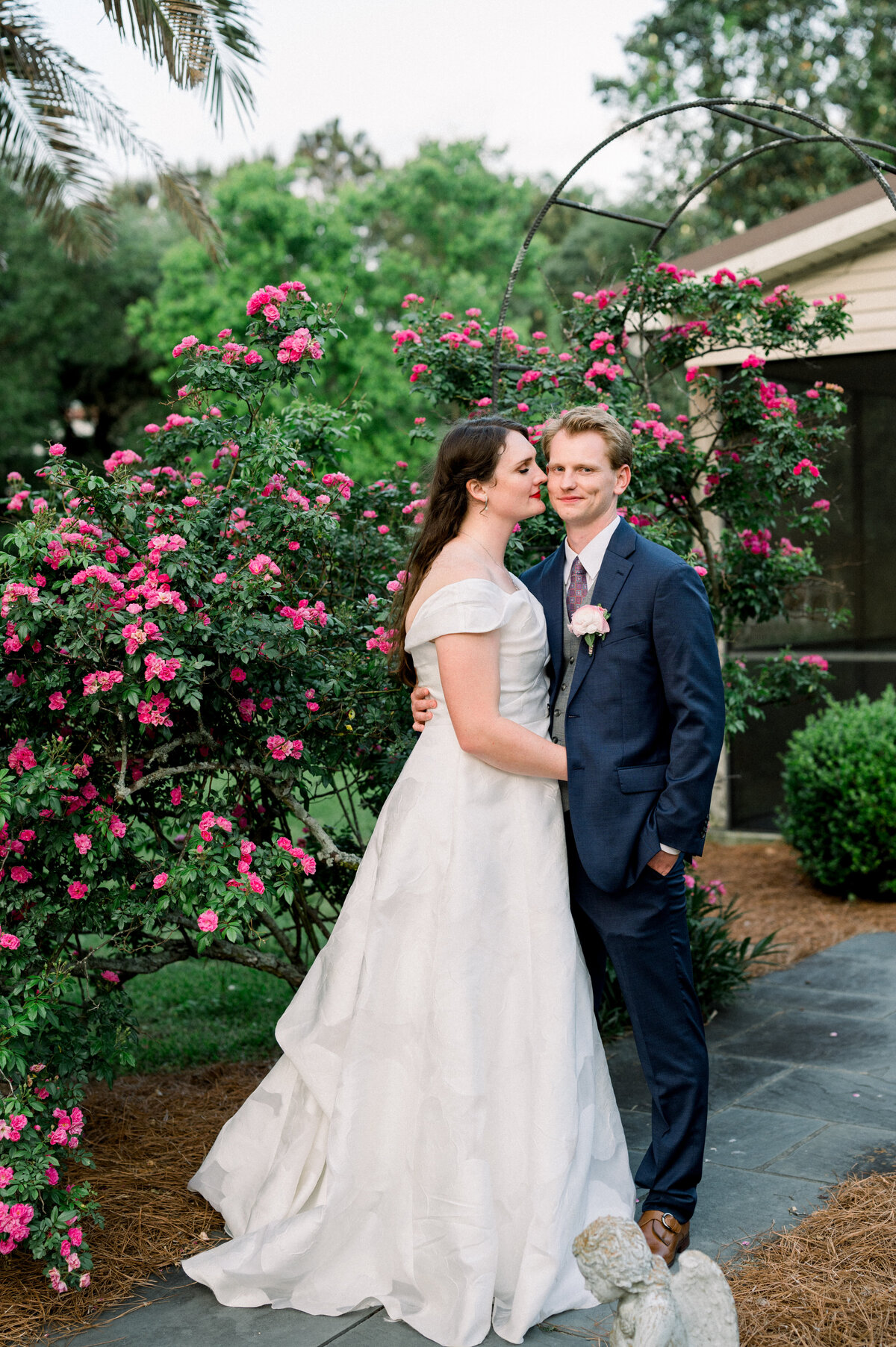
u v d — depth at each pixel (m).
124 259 21.11
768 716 7.56
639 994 2.59
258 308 3.33
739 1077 3.72
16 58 6.93
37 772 2.67
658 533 4.01
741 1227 2.67
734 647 7.36
